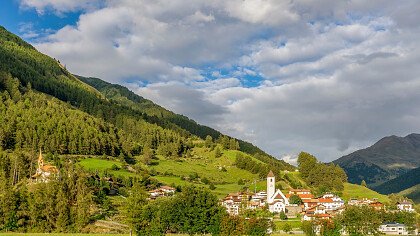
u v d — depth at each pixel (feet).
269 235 574.15
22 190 627.05
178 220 548.31
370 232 612.70
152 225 527.40
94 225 604.90
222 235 536.01
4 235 515.91
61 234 533.14
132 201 552.00
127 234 547.08
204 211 548.72
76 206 609.42
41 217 586.45
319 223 606.55
